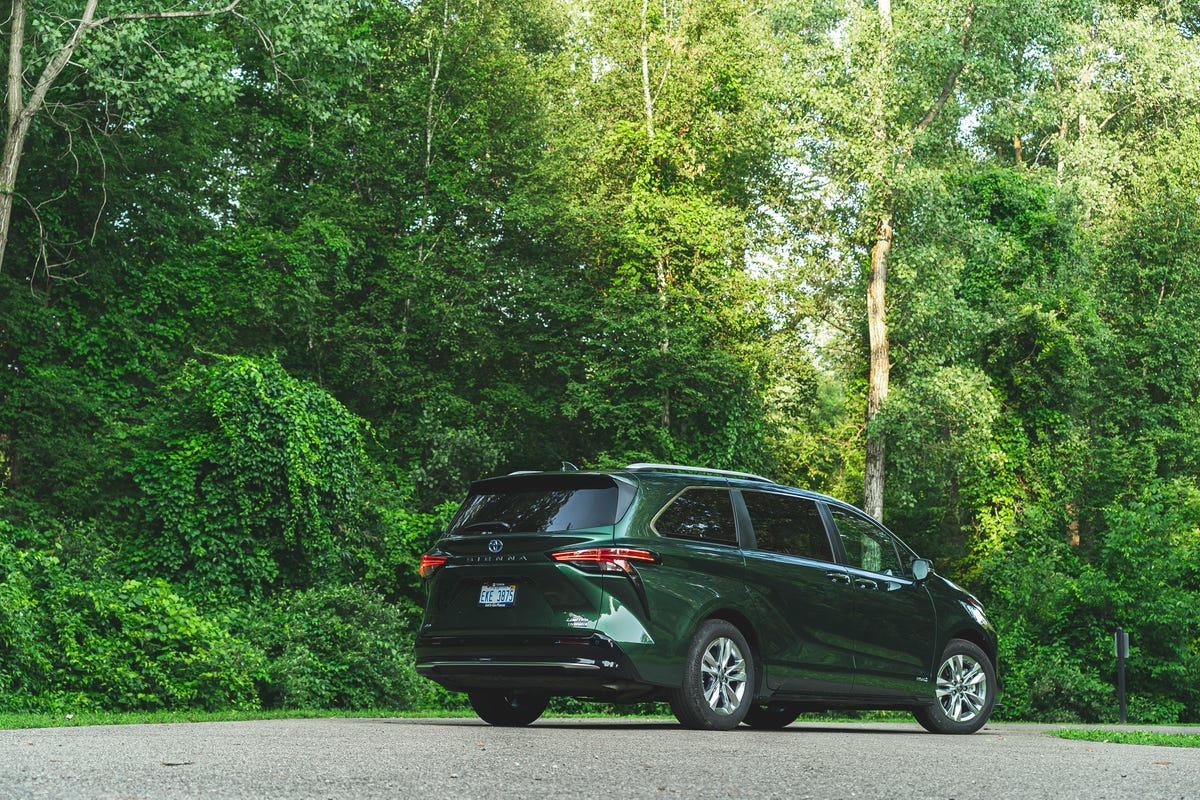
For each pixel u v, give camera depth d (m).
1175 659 27.09
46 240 26.66
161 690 13.55
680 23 34.94
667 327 32.72
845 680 9.53
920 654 10.17
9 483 25.97
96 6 23.84
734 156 35.19
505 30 35.03
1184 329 38.41
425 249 33.91
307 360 32.34
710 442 33.53
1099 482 36.53
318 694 16.23
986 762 5.97
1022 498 34.59
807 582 9.37
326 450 20.56
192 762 5.19
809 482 39.41
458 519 9.12
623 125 33.97
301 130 33.50
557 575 8.32
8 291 26.17
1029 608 28.12
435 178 34.16
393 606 19.30
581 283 34.78
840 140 29.44
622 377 32.97
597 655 8.16
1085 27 40.47
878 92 29.12
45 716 10.84
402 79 34.16
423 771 4.95
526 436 34.28
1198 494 33.50
